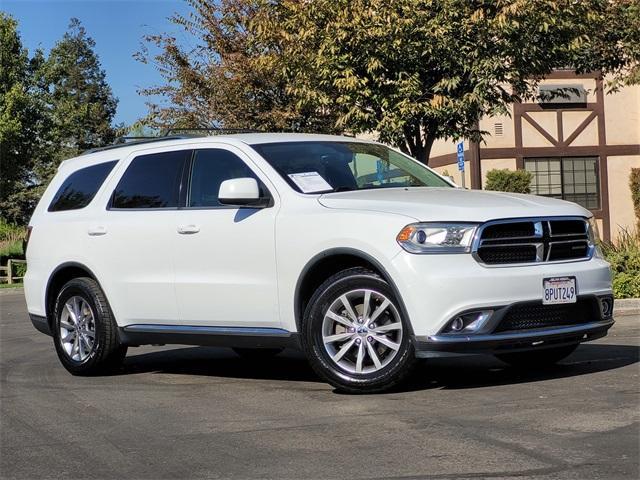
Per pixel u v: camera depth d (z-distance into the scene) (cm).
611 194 2442
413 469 434
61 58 3616
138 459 482
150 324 722
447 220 573
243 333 659
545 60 1178
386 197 622
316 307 608
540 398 578
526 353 699
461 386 631
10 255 3319
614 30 1326
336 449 478
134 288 723
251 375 746
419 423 523
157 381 736
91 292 756
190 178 711
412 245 570
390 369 588
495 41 1122
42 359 922
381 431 510
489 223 574
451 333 564
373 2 1101
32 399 671
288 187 646
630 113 2448
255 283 644
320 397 618
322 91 1197
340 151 712
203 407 611
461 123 1196
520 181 2239
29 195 6053
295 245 619
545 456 445
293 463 457
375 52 1115
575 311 605
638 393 583
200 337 686
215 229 667
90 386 722
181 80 1750
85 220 775
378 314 591
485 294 563
